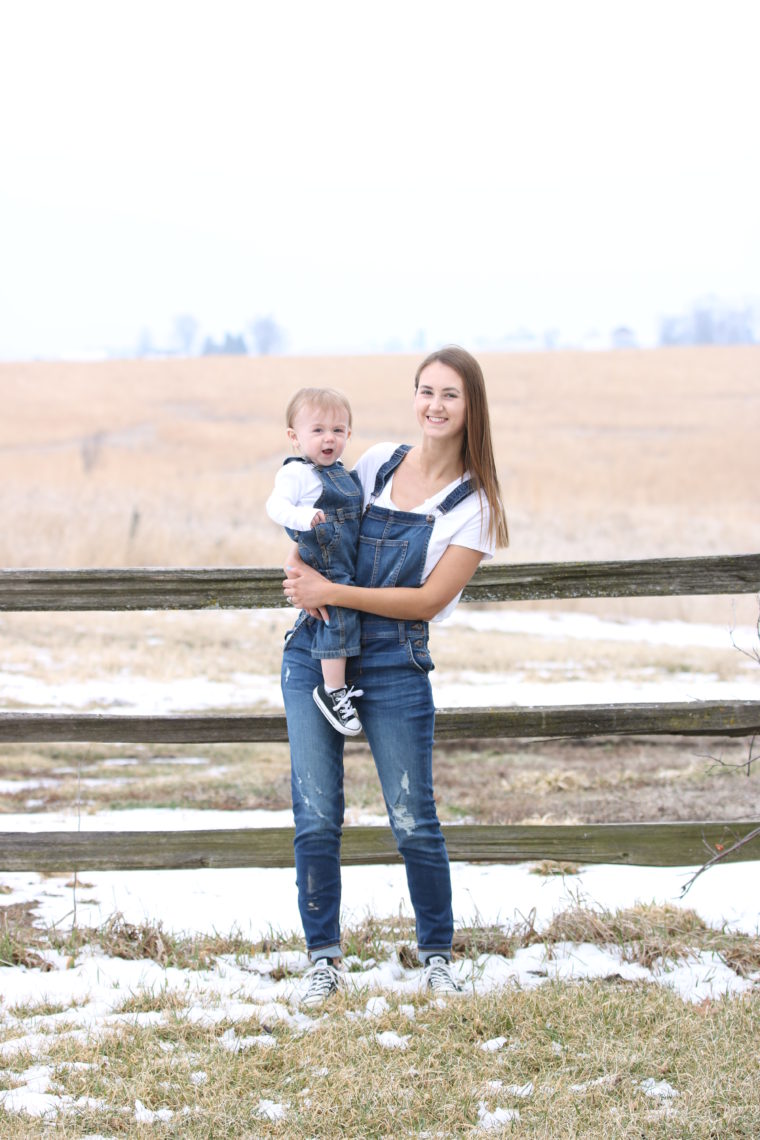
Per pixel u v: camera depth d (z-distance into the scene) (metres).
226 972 4.02
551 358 73.06
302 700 3.78
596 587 4.36
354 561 3.74
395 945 4.21
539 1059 3.30
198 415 52.78
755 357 71.94
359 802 6.86
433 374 3.69
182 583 4.29
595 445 43.41
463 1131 2.96
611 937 4.25
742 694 10.32
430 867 3.78
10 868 4.27
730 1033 3.43
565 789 7.21
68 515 22.61
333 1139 2.91
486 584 4.36
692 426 49.19
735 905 4.64
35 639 13.56
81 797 7.03
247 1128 2.95
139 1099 3.08
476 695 10.34
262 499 29.28
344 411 3.72
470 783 7.44
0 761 8.25
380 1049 3.35
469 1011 3.56
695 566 4.36
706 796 6.89
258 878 5.24
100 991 3.81
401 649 3.71
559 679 11.43
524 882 5.08
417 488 3.78
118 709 9.72
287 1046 3.36
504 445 43.41
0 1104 3.02
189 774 7.84
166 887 5.07
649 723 4.37
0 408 52.44
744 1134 2.93
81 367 69.69
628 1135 2.91
